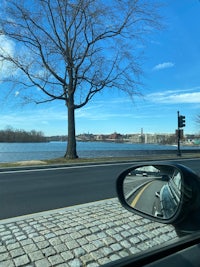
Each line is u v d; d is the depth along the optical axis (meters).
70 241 5.26
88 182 13.05
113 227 6.06
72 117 24.52
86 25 23.28
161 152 35.72
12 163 20.20
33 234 5.60
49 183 12.73
